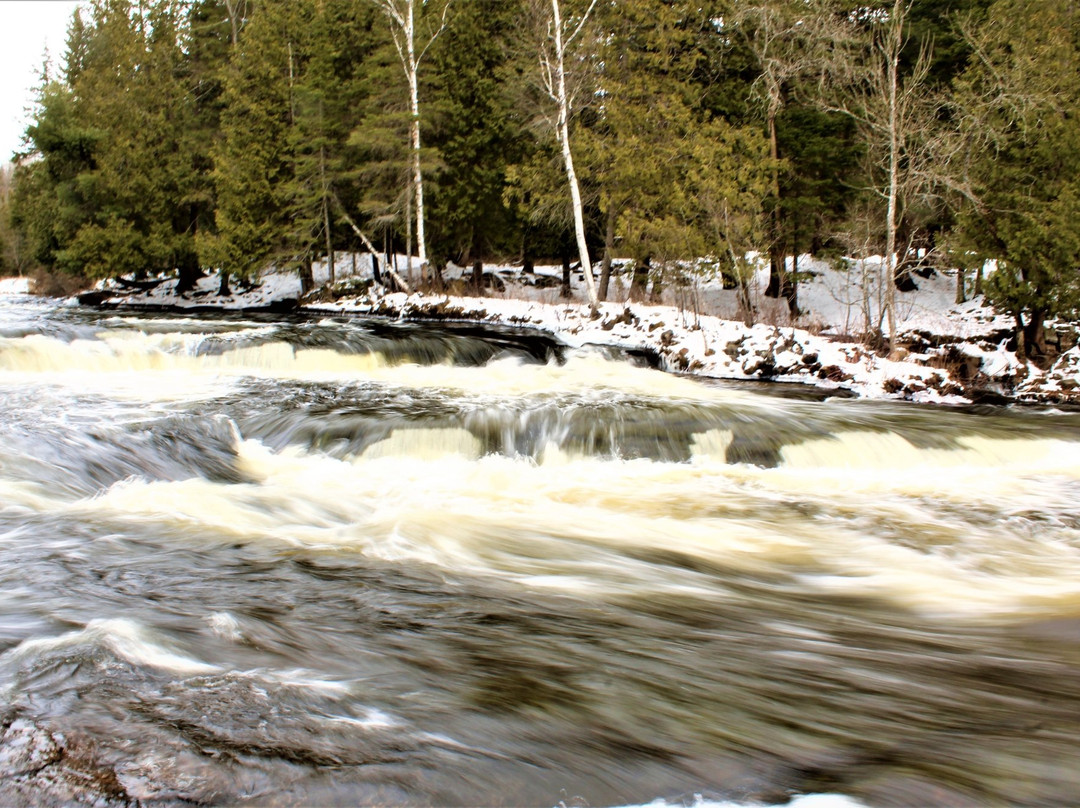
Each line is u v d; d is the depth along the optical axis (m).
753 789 3.12
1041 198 20.09
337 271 39.66
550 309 25.69
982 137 21.14
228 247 32.56
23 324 18.14
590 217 31.97
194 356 16.67
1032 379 18.53
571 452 11.53
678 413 12.28
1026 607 6.17
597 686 3.98
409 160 30.17
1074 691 4.34
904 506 9.42
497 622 4.86
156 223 36.00
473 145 31.34
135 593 4.77
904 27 26.34
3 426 9.11
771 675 4.35
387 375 16.30
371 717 3.37
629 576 6.38
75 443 8.87
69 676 3.38
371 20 34.31
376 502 8.45
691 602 5.79
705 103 29.02
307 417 11.34
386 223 33.03
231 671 3.64
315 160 31.38
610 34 27.03
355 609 4.85
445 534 7.21
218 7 39.78
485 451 11.44
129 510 6.99
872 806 3.04
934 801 3.10
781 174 27.89
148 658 3.68
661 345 20.77
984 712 4.01
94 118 37.34
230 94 32.75
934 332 26.58
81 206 36.78
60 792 2.59
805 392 17.02
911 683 4.38
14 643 3.77
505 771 3.07
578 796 2.97
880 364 18.50
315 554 6.07
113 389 12.80
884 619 5.72
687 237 22.19
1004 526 8.65
